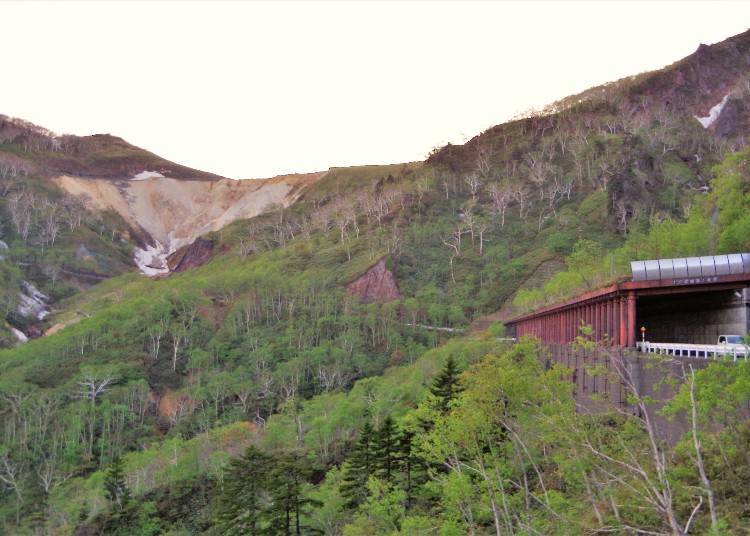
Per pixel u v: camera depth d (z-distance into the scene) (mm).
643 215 146000
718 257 42125
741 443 25219
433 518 38250
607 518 23531
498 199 196625
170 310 153500
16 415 113625
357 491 52750
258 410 112812
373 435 53500
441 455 31750
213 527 64938
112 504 74375
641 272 42156
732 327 44188
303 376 122438
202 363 131125
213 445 88312
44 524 79188
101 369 123312
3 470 97812
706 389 23656
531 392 27594
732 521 22703
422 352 125312
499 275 154750
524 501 30812
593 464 22578
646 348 40656
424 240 186625
